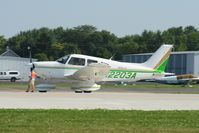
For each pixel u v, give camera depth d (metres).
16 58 171.88
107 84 122.00
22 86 92.62
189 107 40.69
